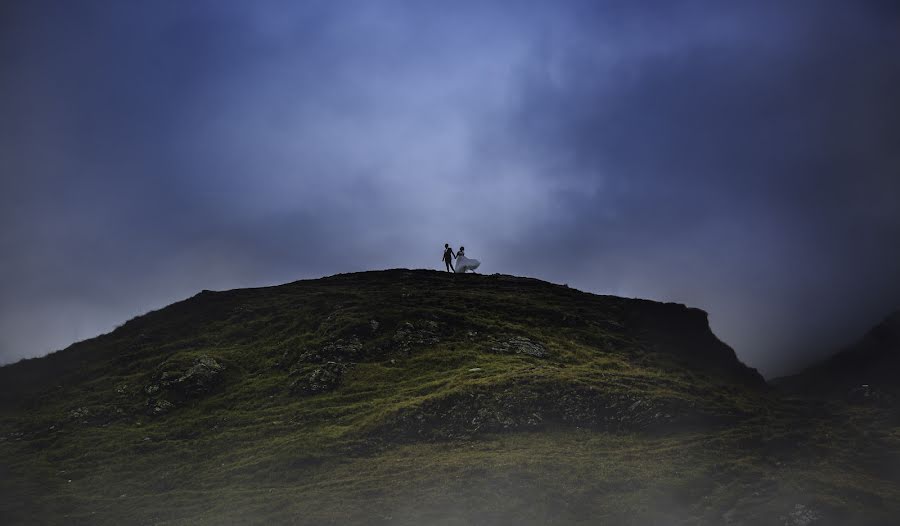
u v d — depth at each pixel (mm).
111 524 38938
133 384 58844
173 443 49438
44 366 65438
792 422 48500
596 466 41281
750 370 64750
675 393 50594
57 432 52094
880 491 38500
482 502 37812
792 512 36312
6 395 59938
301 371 57625
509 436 46594
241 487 42344
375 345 61125
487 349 60469
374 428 47375
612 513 37000
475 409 48781
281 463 44094
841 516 35781
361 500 38812
